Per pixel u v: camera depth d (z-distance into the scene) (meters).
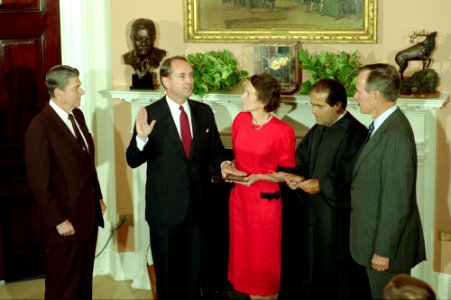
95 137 5.01
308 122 4.62
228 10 4.76
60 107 3.94
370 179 3.45
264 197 3.97
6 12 4.75
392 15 4.56
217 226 4.68
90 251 4.08
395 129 3.39
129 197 5.09
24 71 4.83
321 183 3.79
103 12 4.88
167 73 3.94
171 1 4.82
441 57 4.50
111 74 4.93
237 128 4.05
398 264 3.48
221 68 4.56
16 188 4.91
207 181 4.16
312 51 4.73
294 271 4.55
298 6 4.68
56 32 4.85
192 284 4.12
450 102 4.46
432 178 4.55
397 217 3.37
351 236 3.58
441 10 4.47
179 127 4.02
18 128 4.87
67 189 3.90
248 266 4.07
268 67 4.61
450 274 4.65
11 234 4.96
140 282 4.95
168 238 4.02
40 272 5.07
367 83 3.44
